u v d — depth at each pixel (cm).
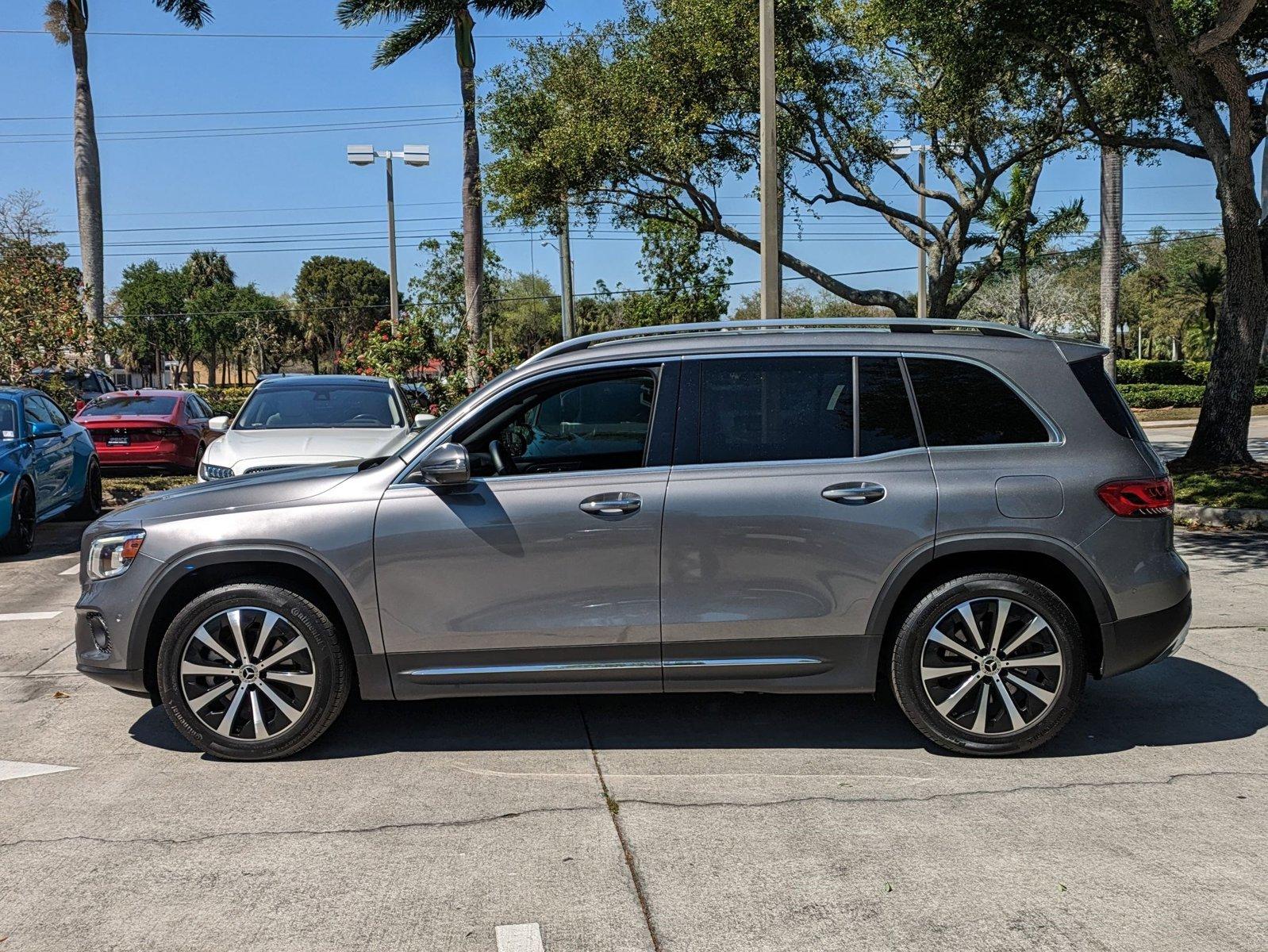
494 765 460
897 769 451
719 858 366
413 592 454
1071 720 513
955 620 454
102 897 341
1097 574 451
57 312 1739
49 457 1077
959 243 1969
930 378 466
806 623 452
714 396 465
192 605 457
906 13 1423
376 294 8888
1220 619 715
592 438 467
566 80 1766
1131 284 6788
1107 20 1431
